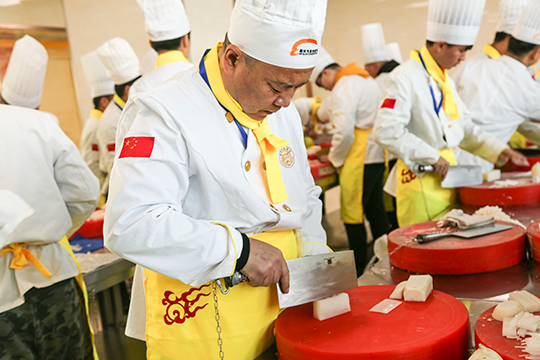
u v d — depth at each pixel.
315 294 0.93
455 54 2.05
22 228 1.42
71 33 4.61
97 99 3.85
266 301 0.96
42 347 1.54
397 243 1.34
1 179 1.38
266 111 0.93
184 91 0.91
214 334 0.92
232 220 0.94
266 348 1.00
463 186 2.09
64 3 4.52
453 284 1.17
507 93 2.60
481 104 2.63
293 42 0.80
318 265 0.94
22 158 1.42
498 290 1.11
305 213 1.08
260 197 0.96
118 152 0.88
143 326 1.14
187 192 0.93
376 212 3.88
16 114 1.44
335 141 3.63
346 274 0.97
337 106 3.58
